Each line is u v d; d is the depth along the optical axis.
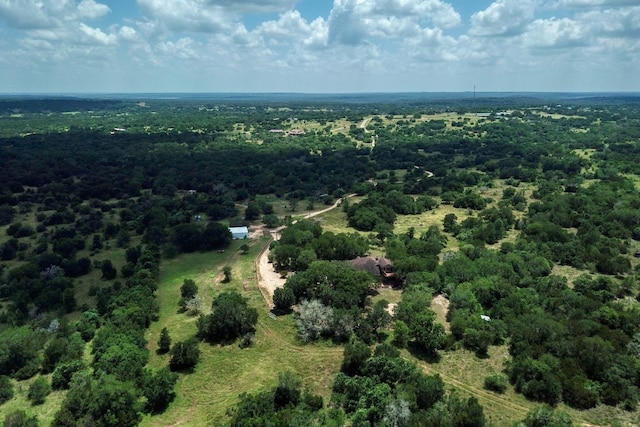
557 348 74.19
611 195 159.38
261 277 114.12
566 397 66.75
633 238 131.12
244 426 59.78
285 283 100.81
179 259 129.50
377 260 108.19
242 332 86.94
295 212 171.88
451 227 141.50
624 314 83.62
